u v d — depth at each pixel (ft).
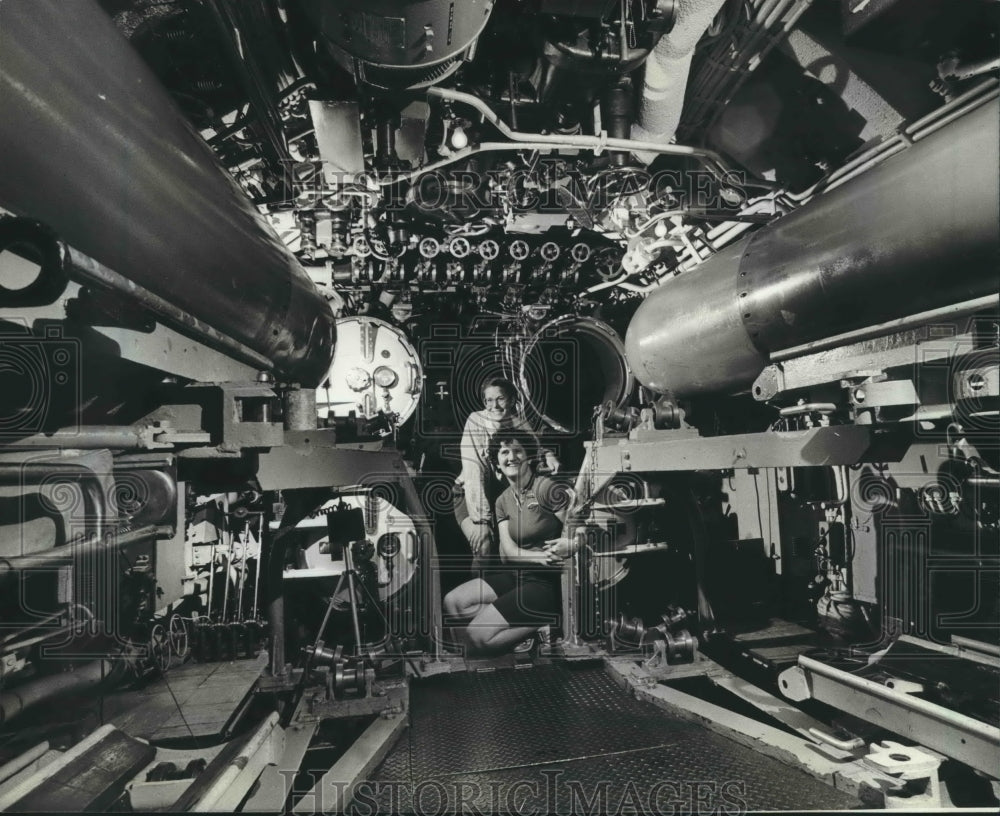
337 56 12.21
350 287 22.16
